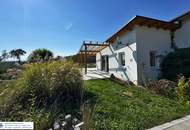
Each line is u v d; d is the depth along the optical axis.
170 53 14.57
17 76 7.85
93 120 5.84
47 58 9.21
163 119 6.75
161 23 14.40
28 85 6.98
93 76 15.24
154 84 11.90
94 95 8.48
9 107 6.20
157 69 14.60
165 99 9.70
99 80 12.98
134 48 14.05
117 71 16.94
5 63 13.38
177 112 7.77
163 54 14.94
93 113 6.19
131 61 14.51
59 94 7.17
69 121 5.23
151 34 14.62
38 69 7.57
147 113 7.14
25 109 6.25
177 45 15.27
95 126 5.57
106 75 16.14
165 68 14.24
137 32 13.91
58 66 8.02
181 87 9.82
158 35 14.97
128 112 6.98
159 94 10.88
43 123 5.26
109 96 8.78
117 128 5.67
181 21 15.00
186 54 13.34
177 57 13.70
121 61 16.55
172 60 13.87
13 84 7.24
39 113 5.92
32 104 6.29
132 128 5.79
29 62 9.02
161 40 15.07
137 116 6.71
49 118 5.57
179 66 13.33
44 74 7.44
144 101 8.90
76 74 8.04
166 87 10.94
